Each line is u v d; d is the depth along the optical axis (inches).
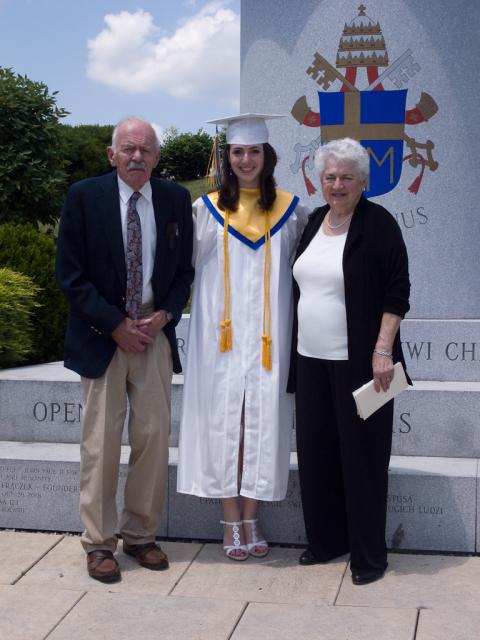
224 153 166.1
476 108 206.1
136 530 164.6
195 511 177.5
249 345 163.5
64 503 181.9
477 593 148.9
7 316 219.0
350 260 152.5
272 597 148.4
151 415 158.9
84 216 155.4
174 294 161.5
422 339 199.0
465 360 197.5
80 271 155.2
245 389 163.5
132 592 151.0
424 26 204.8
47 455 185.3
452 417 181.9
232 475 164.1
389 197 208.7
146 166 154.1
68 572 160.2
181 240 163.0
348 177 151.3
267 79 213.8
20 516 183.9
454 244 208.4
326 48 208.8
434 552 169.8
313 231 159.9
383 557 157.2
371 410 148.7
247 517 168.1
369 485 154.0
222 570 160.7
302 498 162.6
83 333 157.9
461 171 207.0
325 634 134.1
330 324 154.6
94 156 713.6
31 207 388.8
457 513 168.6
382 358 149.2
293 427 188.2
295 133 212.1
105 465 157.2
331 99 208.8
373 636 133.0
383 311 152.0
